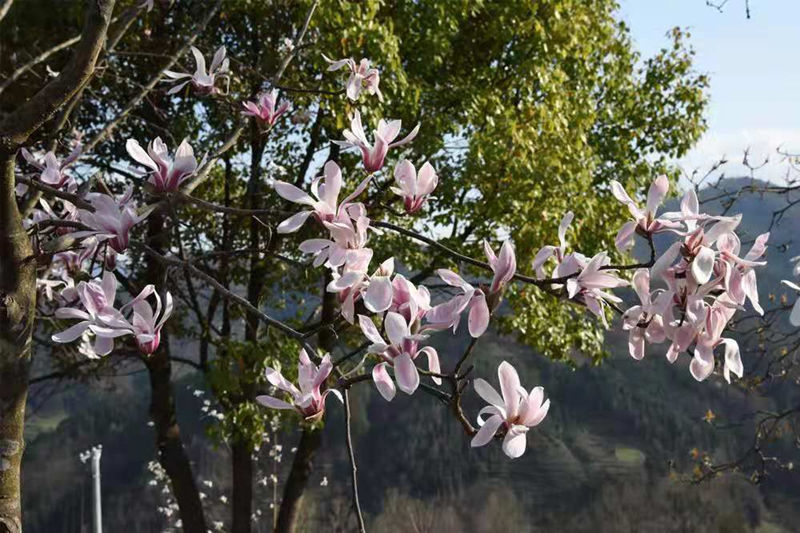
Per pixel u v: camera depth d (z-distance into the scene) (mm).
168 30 7004
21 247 1979
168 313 1665
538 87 9602
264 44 7492
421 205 1883
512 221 8820
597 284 1604
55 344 7070
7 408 1954
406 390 1409
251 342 8312
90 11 1896
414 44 8742
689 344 1568
